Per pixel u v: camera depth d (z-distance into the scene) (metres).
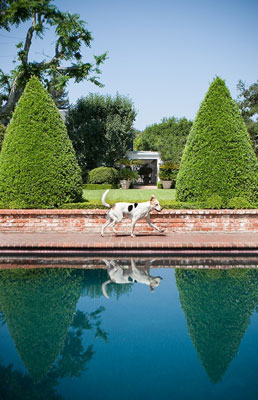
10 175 8.74
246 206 8.68
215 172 8.80
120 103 22.62
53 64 16.77
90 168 22.67
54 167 8.82
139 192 14.20
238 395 2.35
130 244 6.66
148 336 3.29
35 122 8.85
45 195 8.73
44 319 3.67
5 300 4.26
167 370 2.69
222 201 8.77
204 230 8.38
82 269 5.68
